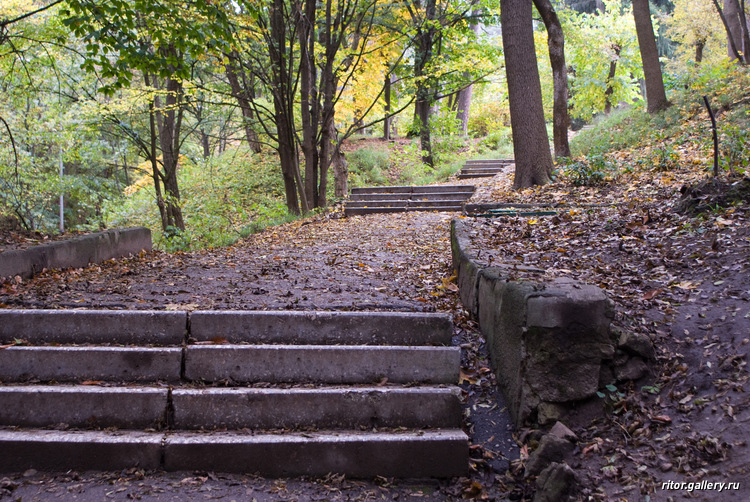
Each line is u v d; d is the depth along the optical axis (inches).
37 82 565.3
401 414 150.3
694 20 1059.3
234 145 1130.7
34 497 126.2
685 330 155.0
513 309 152.2
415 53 781.9
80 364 160.1
